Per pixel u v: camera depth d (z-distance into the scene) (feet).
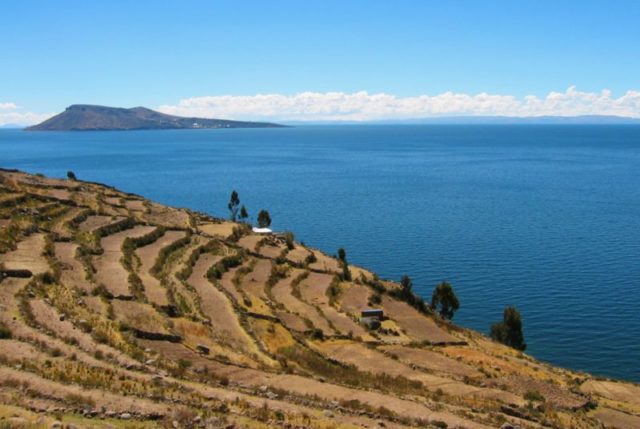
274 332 178.60
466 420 113.70
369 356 169.89
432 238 422.82
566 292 299.17
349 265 309.01
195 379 117.08
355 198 619.26
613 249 384.88
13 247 211.61
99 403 91.66
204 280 221.05
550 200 602.85
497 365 177.99
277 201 597.93
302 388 122.52
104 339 131.54
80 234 249.14
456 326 235.81
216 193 650.84
